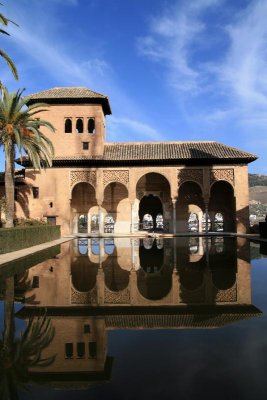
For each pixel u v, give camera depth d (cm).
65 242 2250
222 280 885
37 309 635
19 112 1927
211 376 357
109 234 2923
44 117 2873
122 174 2795
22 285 852
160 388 332
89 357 413
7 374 372
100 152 2855
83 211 3103
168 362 396
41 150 2225
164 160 2731
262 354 414
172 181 2766
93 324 544
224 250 1619
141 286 831
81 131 3144
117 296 730
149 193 3105
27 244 1739
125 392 326
